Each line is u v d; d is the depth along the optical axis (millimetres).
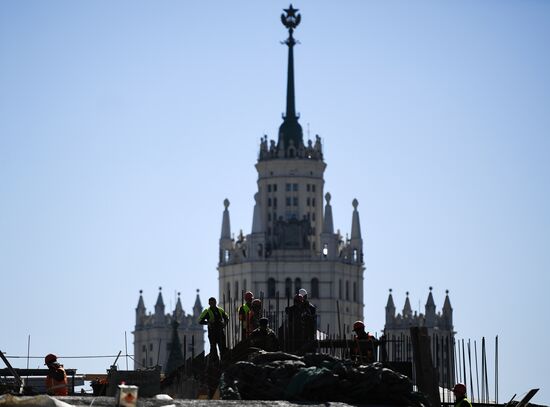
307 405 55938
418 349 67250
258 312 74688
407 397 59750
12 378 77312
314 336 73062
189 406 54062
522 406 66312
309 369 59250
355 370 59688
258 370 60000
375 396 59469
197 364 77375
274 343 69812
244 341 70438
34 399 50156
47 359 61719
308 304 73500
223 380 60031
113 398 53656
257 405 54969
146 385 60438
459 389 60875
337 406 56188
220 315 74062
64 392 61094
